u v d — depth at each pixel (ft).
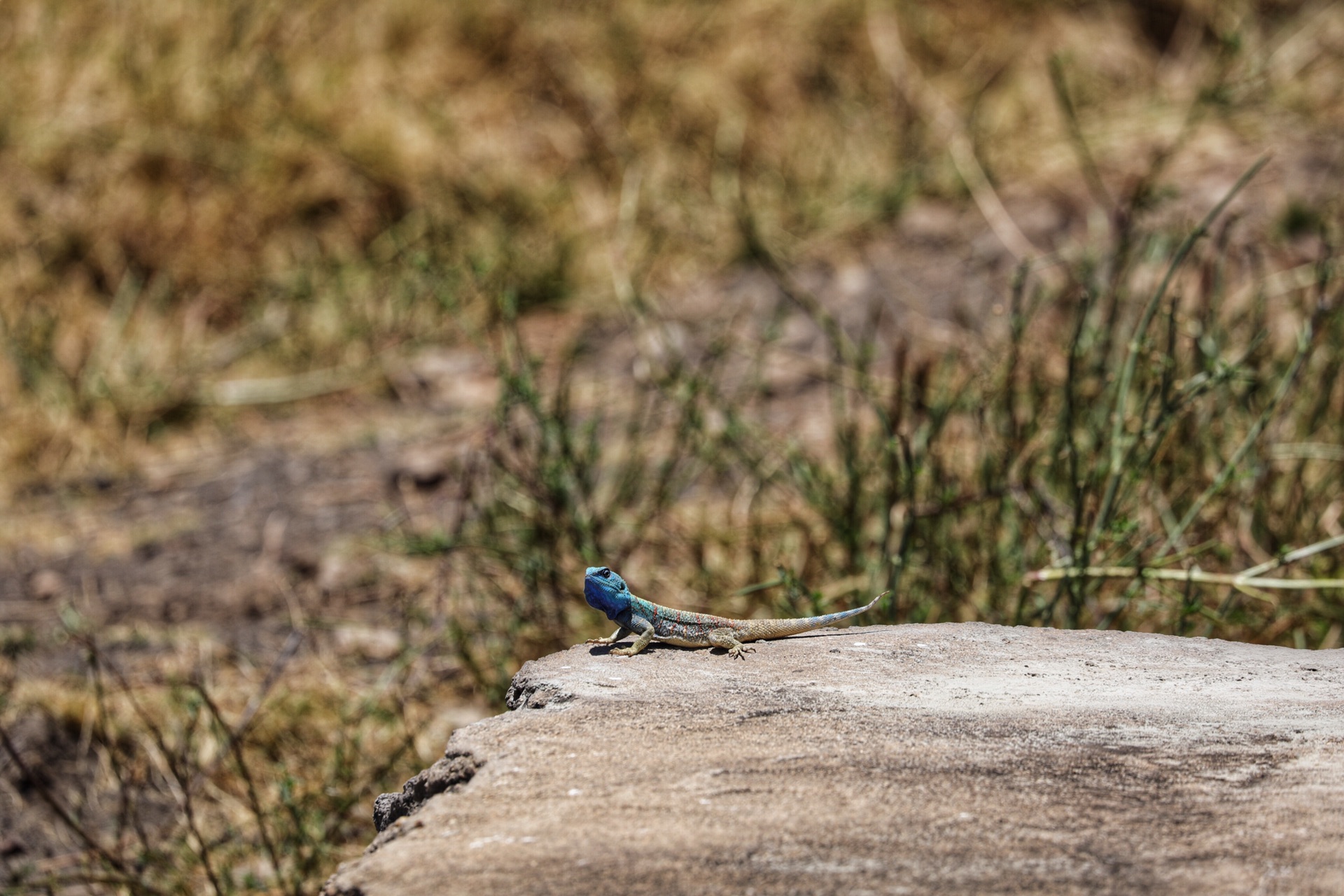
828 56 71.46
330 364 57.00
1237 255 52.44
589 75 69.00
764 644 21.79
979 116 68.44
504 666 33.68
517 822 16.19
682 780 16.97
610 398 51.31
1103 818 15.93
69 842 30.55
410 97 67.82
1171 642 21.85
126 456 51.47
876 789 16.63
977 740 17.89
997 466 34.73
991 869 14.90
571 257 61.87
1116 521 28.66
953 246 61.31
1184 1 74.79
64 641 38.65
